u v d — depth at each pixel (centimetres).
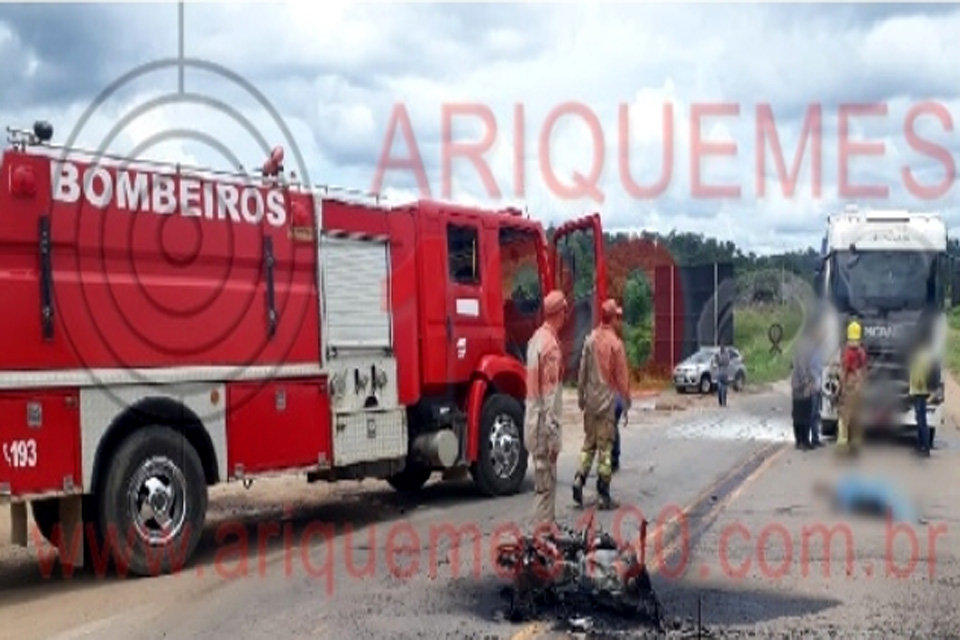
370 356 1162
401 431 1205
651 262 3139
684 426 2378
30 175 847
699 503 1248
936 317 1866
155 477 924
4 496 821
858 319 1880
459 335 1286
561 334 1382
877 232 1916
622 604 766
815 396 1859
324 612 783
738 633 716
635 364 3384
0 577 933
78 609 814
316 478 1152
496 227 1348
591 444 1221
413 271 1229
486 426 1325
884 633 716
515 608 772
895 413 1834
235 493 1398
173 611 799
